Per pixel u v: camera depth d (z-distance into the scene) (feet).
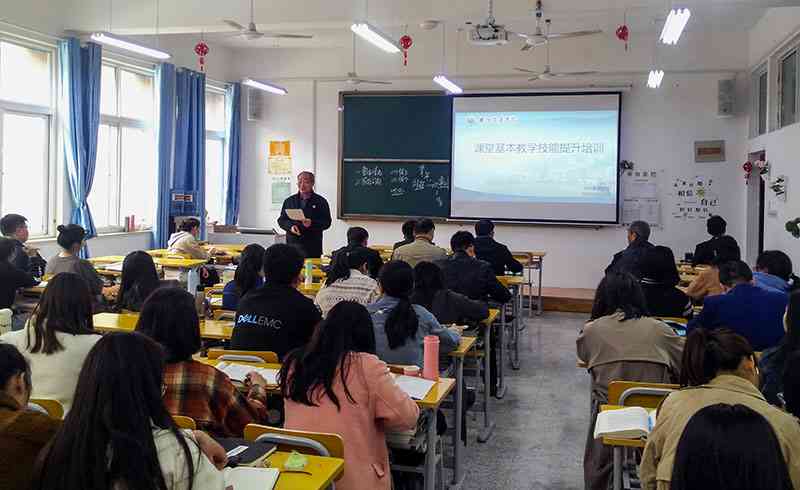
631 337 10.51
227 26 25.05
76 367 8.84
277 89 33.14
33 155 25.45
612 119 32.24
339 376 7.85
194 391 7.59
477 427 15.47
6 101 24.03
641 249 19.02
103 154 29.07
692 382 6.98
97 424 4.54
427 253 19.02
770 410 6.30
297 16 24.35
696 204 31.81
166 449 4.79
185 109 32.22
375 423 7.92
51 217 26.11
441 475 11.03
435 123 34.17
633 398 9.12
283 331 10.66
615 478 8.32
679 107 31.83
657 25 29.78
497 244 21.98
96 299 17.56
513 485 12.39
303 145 36.22
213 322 13.44
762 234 30.17
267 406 9.80
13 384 5.86
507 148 33.42
